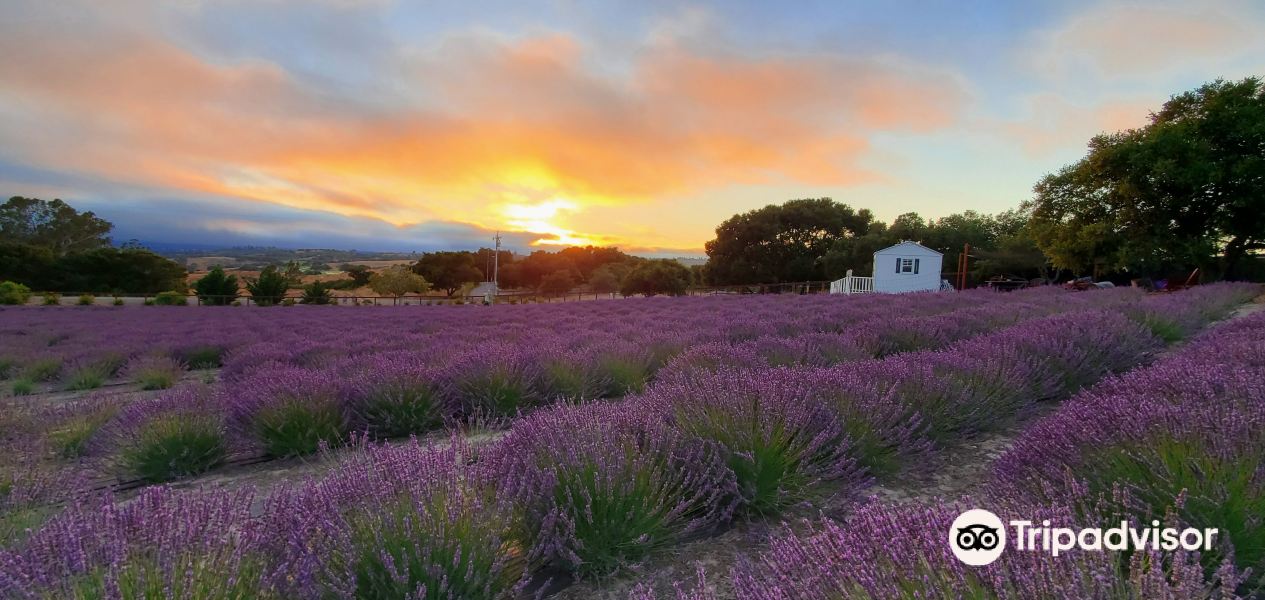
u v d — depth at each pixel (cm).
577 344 790
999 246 4116
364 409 457
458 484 208
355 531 184
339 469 247
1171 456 195
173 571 145
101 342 1174
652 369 638
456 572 176
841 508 258
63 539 162
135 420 391
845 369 390
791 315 1131
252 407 425
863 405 307
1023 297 1566
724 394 306
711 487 259
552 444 251
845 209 5562
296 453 404
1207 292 1338
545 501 225
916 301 1474
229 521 182
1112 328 558
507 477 229
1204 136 2252
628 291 4794
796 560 157
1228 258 2386
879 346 658
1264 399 236
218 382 751
